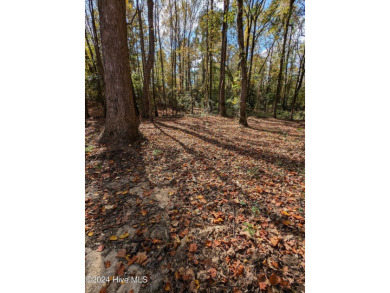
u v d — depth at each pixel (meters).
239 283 1.54
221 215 2.37
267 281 1.54
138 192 2.90
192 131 7.82
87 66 13.13
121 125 4.94
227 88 22.33
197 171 3.66
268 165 4.03
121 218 2.31
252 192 2.90
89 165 3.75
